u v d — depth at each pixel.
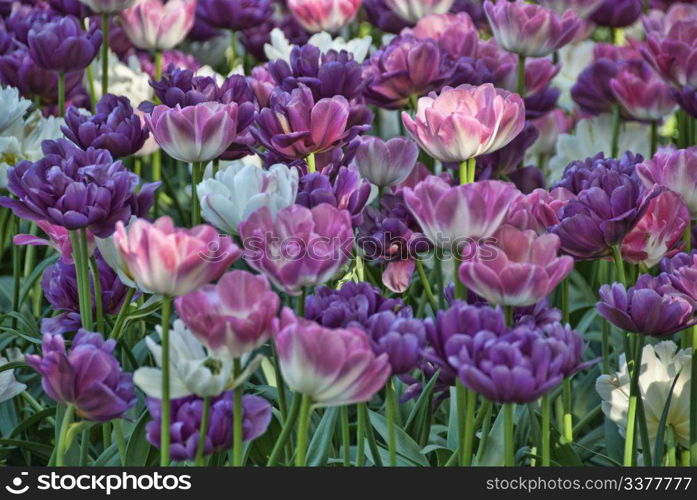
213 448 1.55
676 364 1.78
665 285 1.67
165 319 1.52
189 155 1.78
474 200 1.58
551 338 1.51
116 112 1.87
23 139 2.04
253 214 1.54
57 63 2.09
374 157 1.82
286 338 1.48
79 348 1.55
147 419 1.73
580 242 1.70
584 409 2.00
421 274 1.85
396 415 1.80
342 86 1.87
